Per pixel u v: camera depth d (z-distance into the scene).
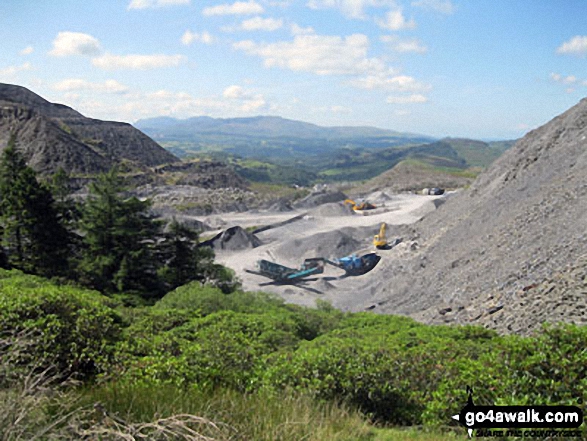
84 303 10.34
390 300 30.22
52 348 8.06
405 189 97.56
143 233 30.08
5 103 99.75
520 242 25.89
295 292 36.53
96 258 29.11
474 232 32.41
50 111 143.88
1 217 31.56
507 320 18.69
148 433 4.51
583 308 16.17
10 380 5.13
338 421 6.46
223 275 32.41
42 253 31.00
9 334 7.91
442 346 9.59
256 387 7.77
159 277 31.12
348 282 38.94
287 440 5.42
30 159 84.12
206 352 8.52
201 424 5.00
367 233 53.44
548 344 6.22
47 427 4.18
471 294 24.25
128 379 7.22
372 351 8.41
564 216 25.17
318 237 49.44
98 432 4.27
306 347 10.16
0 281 15.90
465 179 108.94
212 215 71.00
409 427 7.07
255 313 17.44
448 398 6.64
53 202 32.75
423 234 42.84
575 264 19.55
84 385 7.48
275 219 67.94
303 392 7.28
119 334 10.30
